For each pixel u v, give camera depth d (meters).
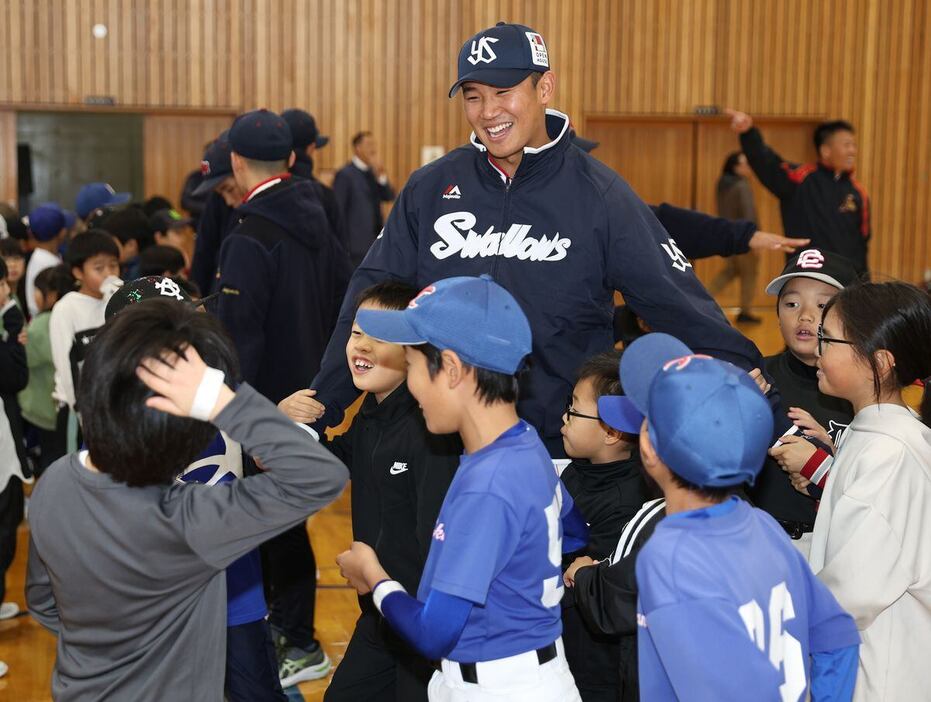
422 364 1.77
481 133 2.46
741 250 3.56
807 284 2.65
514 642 1.80
